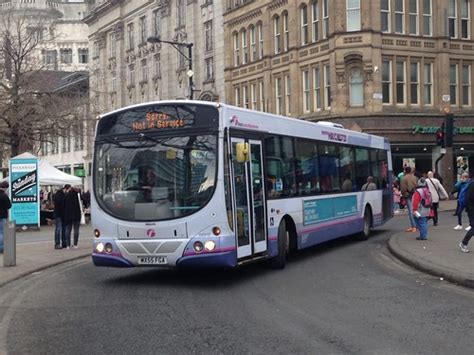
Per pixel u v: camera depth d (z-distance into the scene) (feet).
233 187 35.14
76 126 124.36
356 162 57.31
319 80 124.88
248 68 145.89
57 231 57.72
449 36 127.95
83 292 34.81
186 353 21.66
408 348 21.85
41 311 29.71
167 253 34.27
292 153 43.91
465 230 60.23
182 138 34.99
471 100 131.44
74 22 287.69
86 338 24.14
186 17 170.81
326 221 49.16
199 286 35.73
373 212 61.46
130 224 34.96
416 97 124.47
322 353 21.34
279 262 41.57
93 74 173.17
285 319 26.78
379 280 36.81
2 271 42.68
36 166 89.35
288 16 131.95
